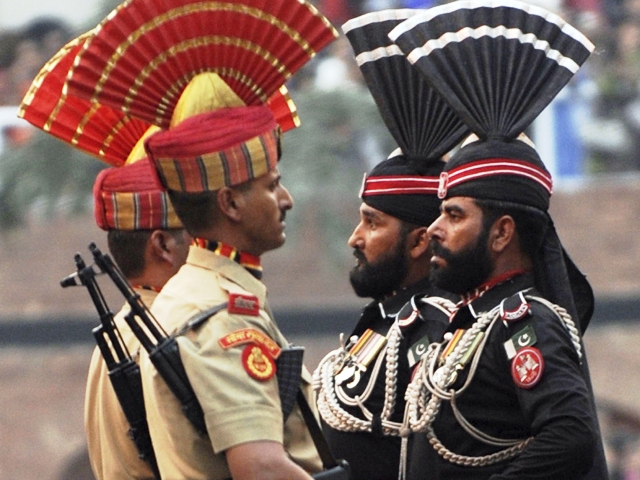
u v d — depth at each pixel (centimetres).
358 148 4222
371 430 1245
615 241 4584
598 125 4503
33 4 4581
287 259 4434
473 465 1106
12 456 4534
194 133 980
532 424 1055
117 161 1195
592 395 1100
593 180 4591
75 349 4606
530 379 1055
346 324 4481
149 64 1017
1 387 4559
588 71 4469
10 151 4425
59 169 4378
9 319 4562
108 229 1172
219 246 1000
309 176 4172
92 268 1006
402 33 1162
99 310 1014
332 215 4316
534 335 1070
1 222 4462
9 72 4488
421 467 1141
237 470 934
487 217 1110
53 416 4566
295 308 4459
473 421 1105
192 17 1013
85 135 1177
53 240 4562
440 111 1270
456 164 1123
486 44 1148
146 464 1059
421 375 1146
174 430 967
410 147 1279
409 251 1280
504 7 1163
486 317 1106
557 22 1169
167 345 957
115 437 1073
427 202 1270
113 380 1012
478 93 1136
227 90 1010
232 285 990
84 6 4606
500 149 1115
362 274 1293
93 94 1018
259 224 1000
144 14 1007
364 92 4225
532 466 1035
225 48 1027
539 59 1152
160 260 1159
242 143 986
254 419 938
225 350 952
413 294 1281
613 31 4450
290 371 984
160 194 1151
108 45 1009
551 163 4556
